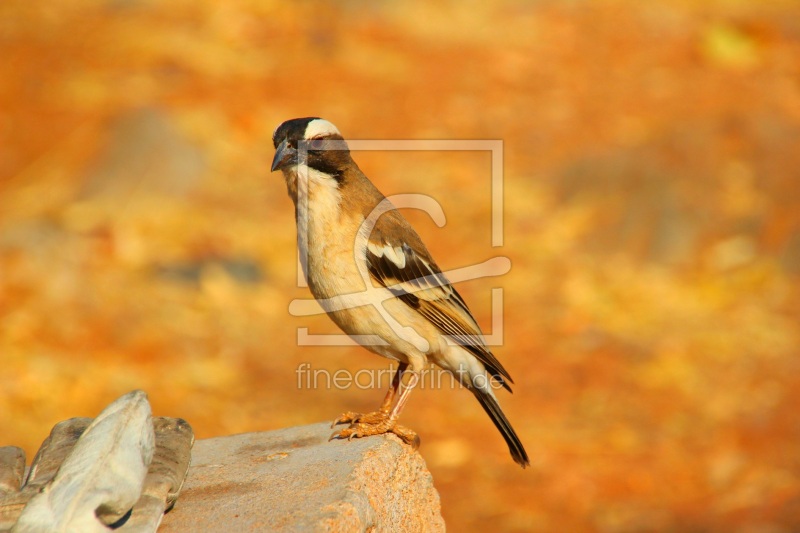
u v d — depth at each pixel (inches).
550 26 1079.0
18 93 854.5
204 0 1066.7
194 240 708.7
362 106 893.2
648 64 996.6
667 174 772.6
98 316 626.2
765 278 705.0
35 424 524.4
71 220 709.3
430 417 569.6
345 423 317.1
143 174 752.3
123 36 974.4
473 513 487.5
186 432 271.6
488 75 962.1
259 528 233.9
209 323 636.7
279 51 976.9
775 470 517.0
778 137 817.5
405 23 1067.9
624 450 538.0
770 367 613.9
